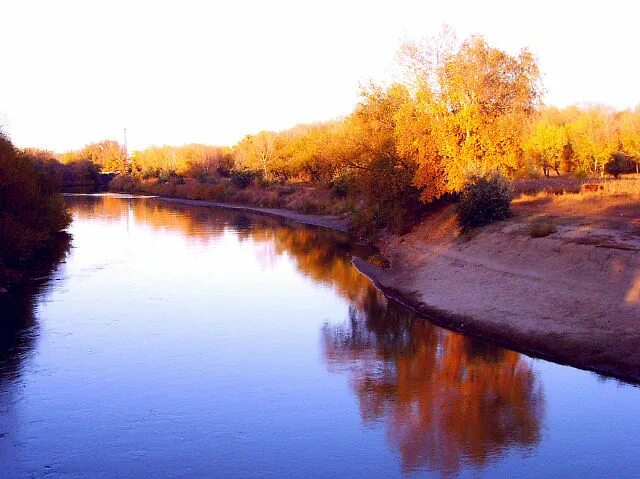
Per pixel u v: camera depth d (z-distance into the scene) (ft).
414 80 120.16
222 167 408.26
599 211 95.86
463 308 73.36
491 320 67.41
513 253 84.28
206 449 40.24
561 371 53.52
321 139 246.88
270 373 54.75
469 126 111.55
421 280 91.04
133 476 36.81
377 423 44.06
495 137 112.06
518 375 53.01
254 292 89.97
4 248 105.29
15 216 114.21
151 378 53.42
